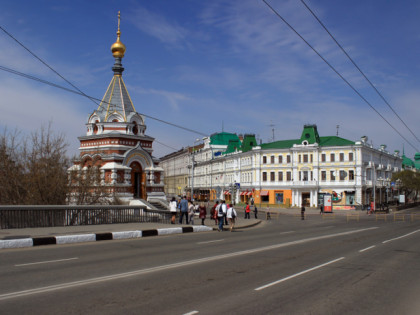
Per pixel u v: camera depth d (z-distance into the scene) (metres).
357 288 9.71
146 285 9.43
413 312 7.80
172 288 9.20
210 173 93.06
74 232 19.28
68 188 29.64
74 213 23.00
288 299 8.48
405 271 12.12
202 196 94.81
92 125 40.41
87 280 9.81
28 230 19.28
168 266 12.01
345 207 64.50
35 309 7.31
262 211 61.19
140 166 40.16
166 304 7.84
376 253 16.06
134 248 16.20
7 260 12.66
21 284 9.27
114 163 37.50
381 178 77.88
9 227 19.50
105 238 19.09
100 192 31.06
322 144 68.56
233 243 18.75
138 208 27.11
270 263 13.00
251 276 10.80
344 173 63.59
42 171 28.69
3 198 28.12
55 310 7.27
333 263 13.29
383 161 80.75
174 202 27.88
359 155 64.75
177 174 116.44
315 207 66.38
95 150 38.75
